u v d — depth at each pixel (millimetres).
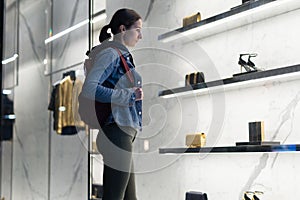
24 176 1884
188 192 2109
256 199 1923
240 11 1965
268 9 1910
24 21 1948
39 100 1935
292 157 1844
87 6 1986
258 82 1962
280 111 1908
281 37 1921
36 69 1925
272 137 1930
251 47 2047
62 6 1982
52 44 1958
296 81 1858
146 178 2098
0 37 1917
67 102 1876
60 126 1860
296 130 1835
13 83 1917
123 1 2111
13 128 1891
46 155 1896
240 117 2055
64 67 1934
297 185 1817
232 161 2072
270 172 1925
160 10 2275
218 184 2119
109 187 1682
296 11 1865
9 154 1895
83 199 1820
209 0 2240
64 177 1866
